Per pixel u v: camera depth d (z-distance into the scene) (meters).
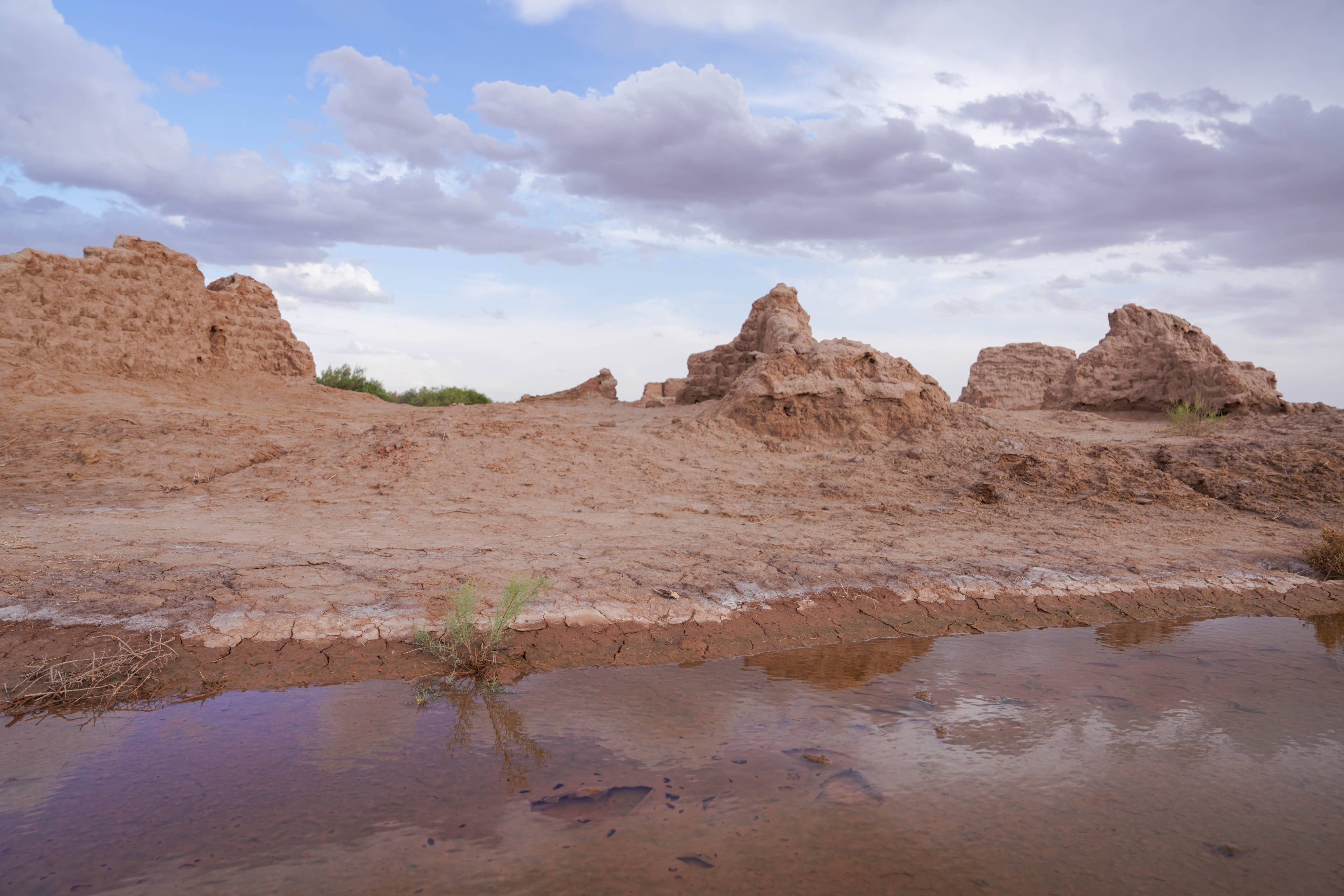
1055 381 34.84
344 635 5.65
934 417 17.59
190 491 11.53
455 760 4.06
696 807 3.57
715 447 15.93
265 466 12.97
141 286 21.20
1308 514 12.09
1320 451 14.10
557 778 3.87
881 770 4.01
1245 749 4.37
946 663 5.96
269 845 3.19
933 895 2.88
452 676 5.27
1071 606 7.51
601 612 6.36
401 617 5.97
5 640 5.22
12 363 17.55
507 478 12.60
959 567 8.22
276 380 24.91
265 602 6.02
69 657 5.11
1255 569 8.93
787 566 7.93
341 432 17.28
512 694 5.07
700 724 4.62
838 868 3.05
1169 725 4.72
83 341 19.34
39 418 14.90
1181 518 11.92
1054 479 13.59
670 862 3.08
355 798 3.62
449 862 3.06
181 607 5.84
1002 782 3.89
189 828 3.32
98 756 4.05
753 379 18.05
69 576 6.38
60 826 3.33
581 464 13.78
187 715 4.59
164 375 21.36
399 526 9.59
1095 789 3.83
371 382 35.50
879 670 5.78
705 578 7.40
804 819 3.46
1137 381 25.25
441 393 37.09
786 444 16.44
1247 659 6.19
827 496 12.98
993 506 12.40
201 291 23.12
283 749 4.17
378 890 2.86
